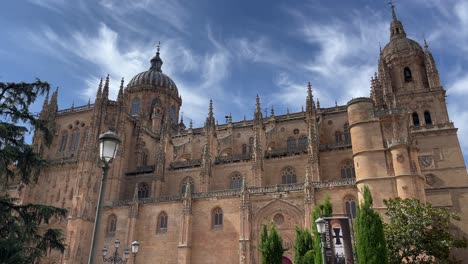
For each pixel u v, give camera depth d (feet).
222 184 236.22
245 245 187.62
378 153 182.60
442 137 214.69
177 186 246.68
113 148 62.95
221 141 273.95
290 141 263.90
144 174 253.03
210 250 199.52
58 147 261.44
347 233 103.45
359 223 111.86
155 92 341.82
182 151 283.59
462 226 191.52
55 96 273.13
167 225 213.66
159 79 349.20
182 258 198.18
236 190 207.21
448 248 145.59
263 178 220.23
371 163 181.68
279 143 265.13
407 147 178.29
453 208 196.24
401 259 143.02
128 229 216.95
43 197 240.94
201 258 199.82
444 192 200.85
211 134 244.01
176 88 360.69
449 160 208.54
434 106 227.61
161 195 238.48
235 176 236.22
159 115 325.62
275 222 191.52
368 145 185.47
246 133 277.44
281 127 269.44
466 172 202.80
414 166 176.35
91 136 239.91
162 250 209.15
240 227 192.34
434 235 144.77
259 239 190.29
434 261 152.35
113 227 225.56
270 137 262.67
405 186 171.01
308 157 209.67
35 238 115.85
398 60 250.16
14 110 112.57
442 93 228.63
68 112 269.03
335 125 258.37
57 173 244.83
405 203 154.30
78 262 210.38
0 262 97.14
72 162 242.37
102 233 224.12
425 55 246.27
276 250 130.00
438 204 199.41
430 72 237.04
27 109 116.47
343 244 102.32
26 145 112.57
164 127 262.47
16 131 110.42
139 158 265.95
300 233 140.87
